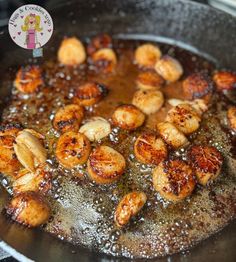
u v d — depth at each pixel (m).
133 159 0.26
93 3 0.30
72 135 0.25
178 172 0.24
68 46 0.30
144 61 0.31
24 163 0.24
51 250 0.22
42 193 0.24
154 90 0.28
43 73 0.30
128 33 0.33
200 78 0.29
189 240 0.23
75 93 0.28
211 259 0.22
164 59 0.30
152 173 0.25
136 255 0.23
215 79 0.29
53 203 0.24
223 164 0.26
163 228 0.23
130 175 0.25
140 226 0.23
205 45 0.32
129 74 0.30
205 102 0.28
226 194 0.25
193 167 0.24
